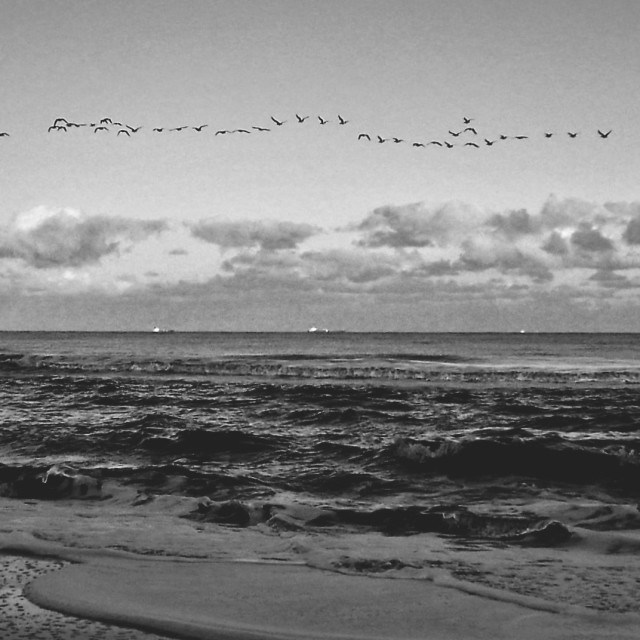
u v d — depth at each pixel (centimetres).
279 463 1579
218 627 632
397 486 1352
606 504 1206
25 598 699
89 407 2570
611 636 617
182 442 1756
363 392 2975
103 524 1020
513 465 1488
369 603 697
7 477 1359
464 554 879
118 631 620
